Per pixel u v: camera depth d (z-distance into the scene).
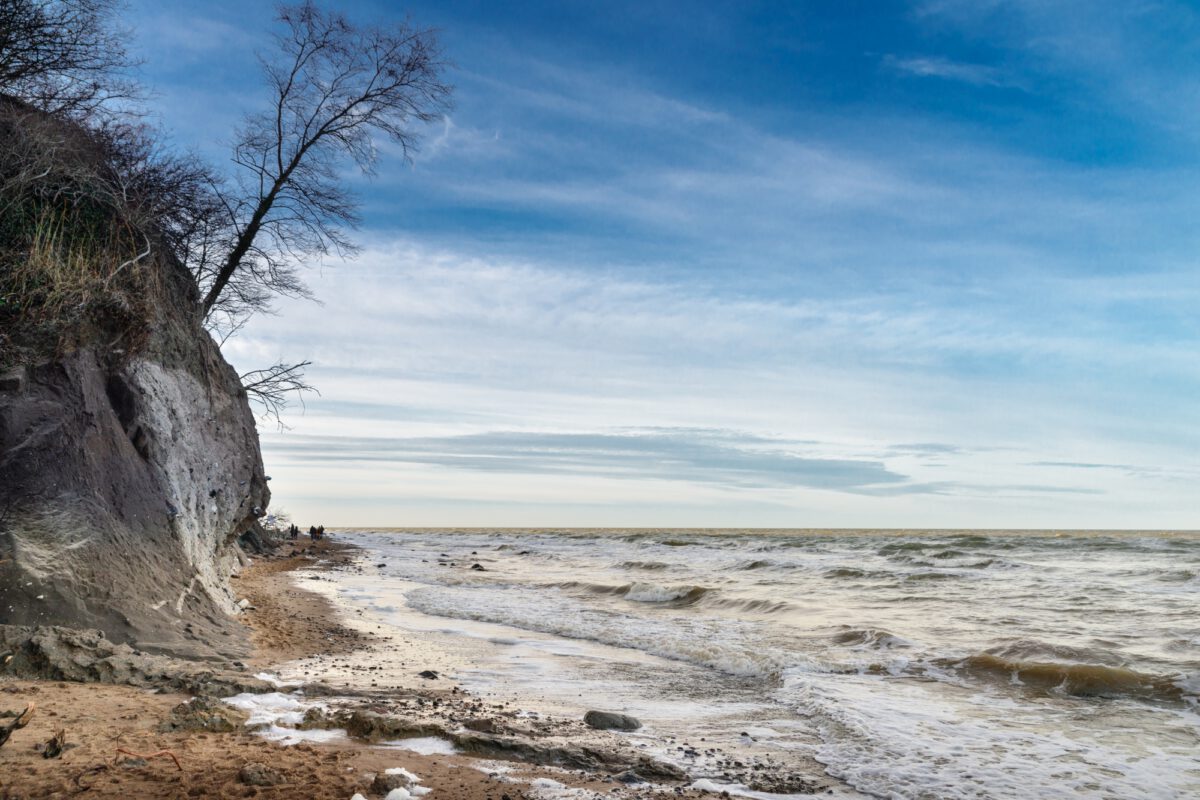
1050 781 6.14
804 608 16.11
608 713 7.62
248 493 14.98
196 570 10.67
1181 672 9.66
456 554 44.16
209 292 15.34
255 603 15.45
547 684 9.62
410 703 7.79
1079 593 18.02
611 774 5.89
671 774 6.02
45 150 10.10
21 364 8.66
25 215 9.87
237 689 7.48
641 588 19.72
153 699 6.81
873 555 33.44
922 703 8.72
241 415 15.05
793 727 7.79
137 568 9.16
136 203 11.73
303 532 83.44
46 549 8.10
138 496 9.77
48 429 8.54
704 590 18.66
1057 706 8.61
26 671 7.07
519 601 18.77
